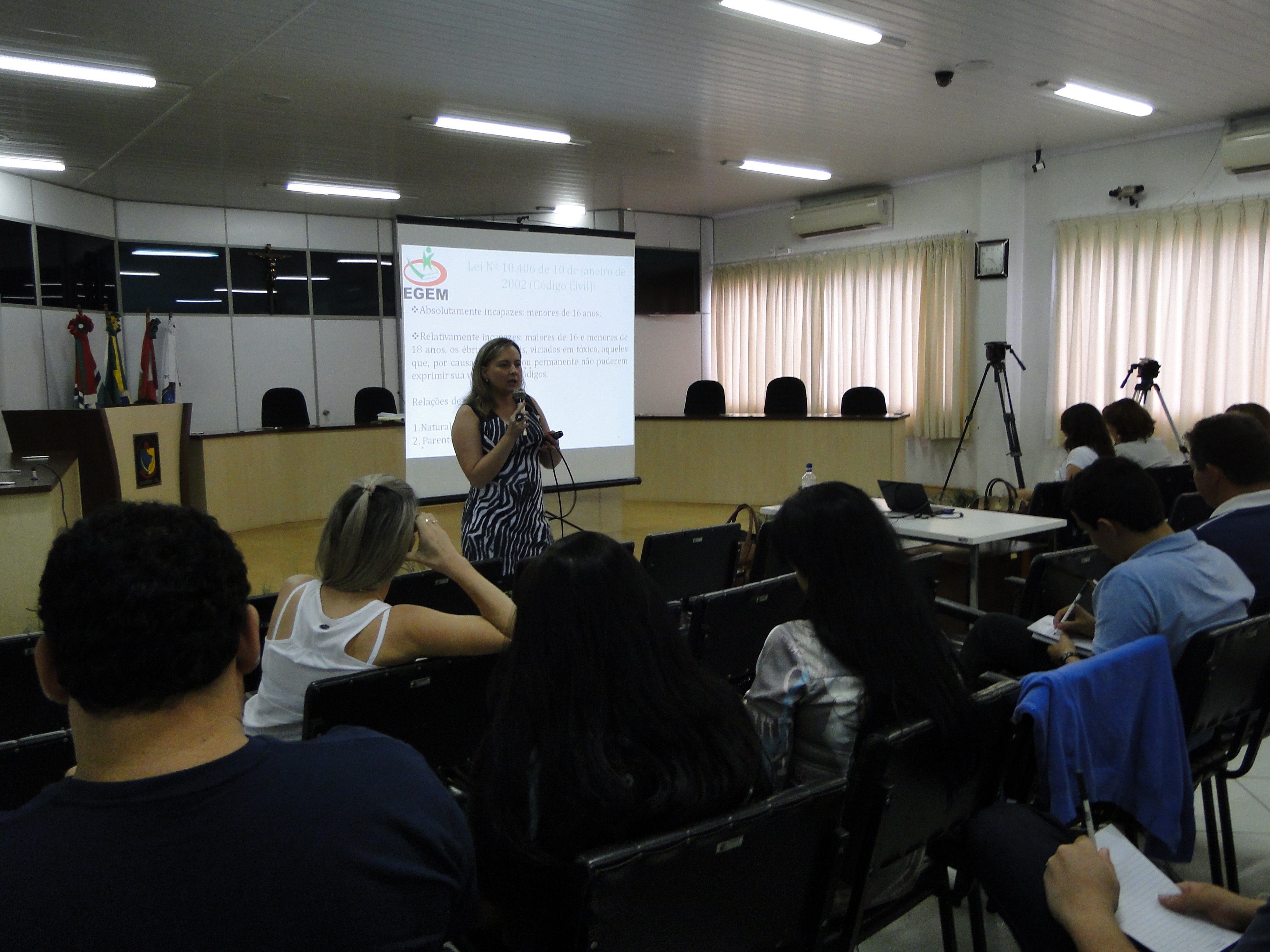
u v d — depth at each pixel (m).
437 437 5.02
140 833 0.61
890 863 1.28
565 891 0.99
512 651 1.05
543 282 5.30
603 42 4.68
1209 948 1.02
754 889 1.04
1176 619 1.66
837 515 1.36
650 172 7.75
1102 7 4.32
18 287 7.51
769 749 1.36
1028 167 7.58
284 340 9.43
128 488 5.52
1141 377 6.37
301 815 0.65
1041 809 1.46
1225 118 6.35
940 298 8.18
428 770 0.75
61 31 4.42
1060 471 4.25
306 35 4.51
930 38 4.71
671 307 9.98
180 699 0.65
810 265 9.20
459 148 6.77
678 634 1.08
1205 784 1.96
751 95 5.64
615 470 5.65
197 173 7.48
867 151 7.16
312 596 1.55
